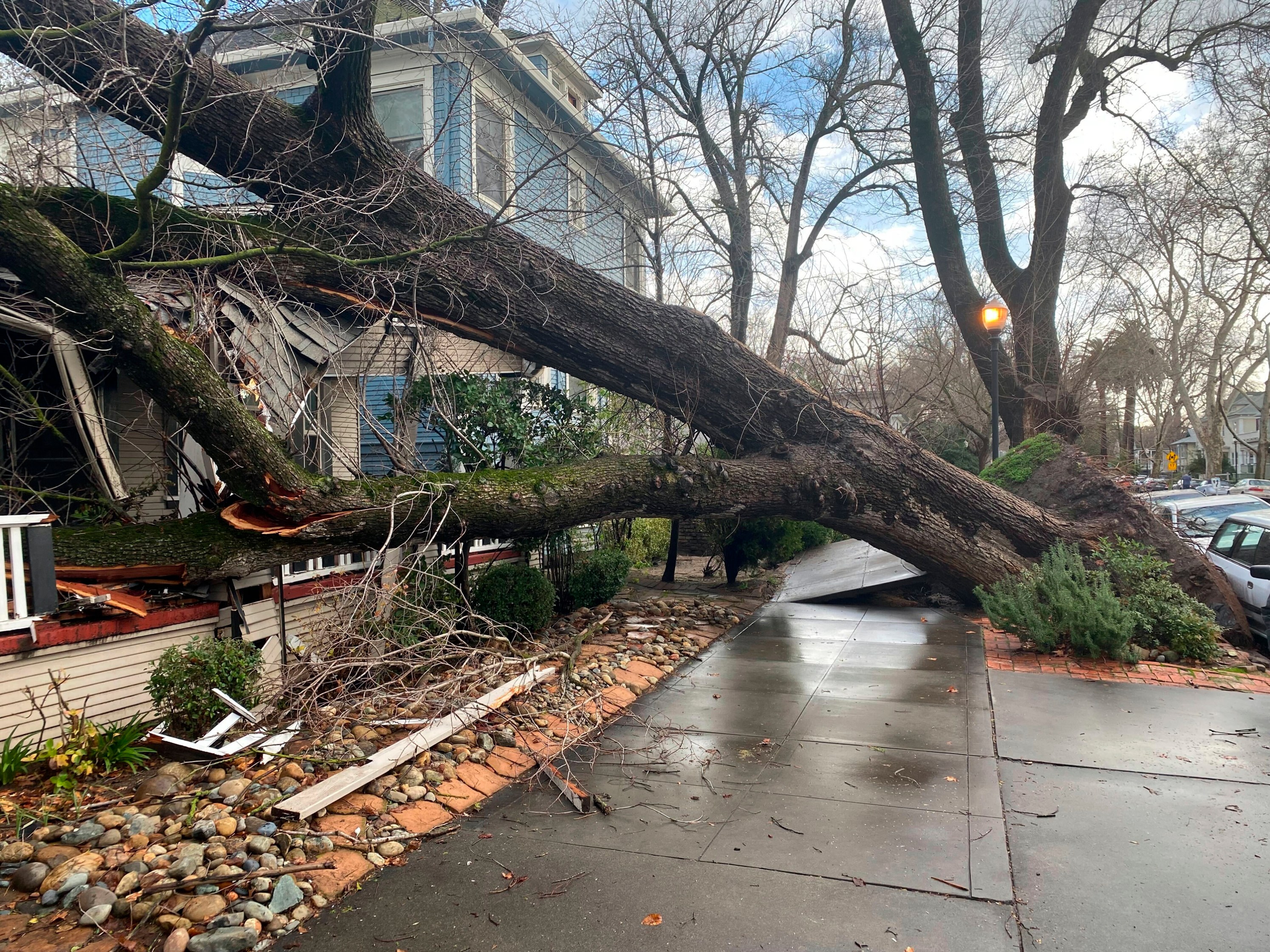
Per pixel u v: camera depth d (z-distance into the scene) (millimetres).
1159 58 15172
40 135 6137
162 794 4332
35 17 5855
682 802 4684
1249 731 5840
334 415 9234
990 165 14938
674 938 3312
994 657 8117
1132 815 4441
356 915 3494
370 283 7223
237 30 5355
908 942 3264
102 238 6062
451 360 8727
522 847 4145
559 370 8836
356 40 6438
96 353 6723
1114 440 35469
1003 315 12062
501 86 12570
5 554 4527
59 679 4652
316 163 7027
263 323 6605
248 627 6027
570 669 6570
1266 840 4125
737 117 13578
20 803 4230
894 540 9859
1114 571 8922
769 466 9219
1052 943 3252
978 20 14406
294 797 4230
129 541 5469
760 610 10805
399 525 6438
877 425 9828
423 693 5551
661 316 8773
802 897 3619
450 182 11234
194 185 6555
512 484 7355
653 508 8461
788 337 14820
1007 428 15414
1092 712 6312
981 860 3928
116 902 3377
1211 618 8438
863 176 14570
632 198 13852
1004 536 9891
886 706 6488
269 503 5820
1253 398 73250
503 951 3232
